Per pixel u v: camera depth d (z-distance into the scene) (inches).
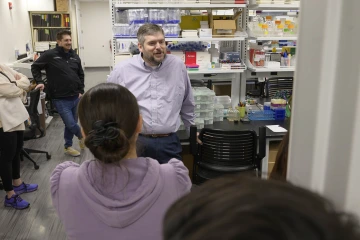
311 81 22.7
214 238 10.1
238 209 10.5
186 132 116.4
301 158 24.3
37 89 155.3
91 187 36.2
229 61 129.3
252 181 12.2
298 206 10.4
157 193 36.6
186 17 127.6
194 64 127.0
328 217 10.3
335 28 20.5
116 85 39.4
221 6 121.0
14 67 220.4
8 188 124.0
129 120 38.0
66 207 36.9
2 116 112.0
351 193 20.8
